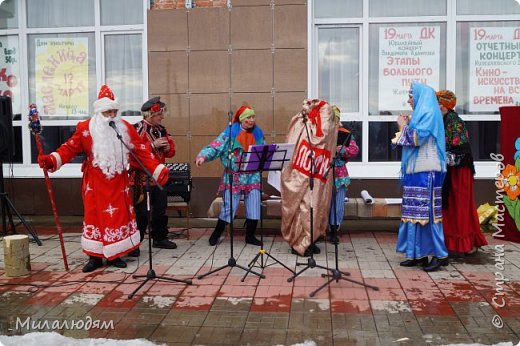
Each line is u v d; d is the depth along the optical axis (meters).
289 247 6.50
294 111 7.48
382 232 7.25
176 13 7.57
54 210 5.60
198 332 4.09
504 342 3.87
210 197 7.69
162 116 6.32
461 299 4.71
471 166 5.76
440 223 5.47
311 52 7.52
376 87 7.71
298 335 4.02
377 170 7.63
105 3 7.95
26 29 8.09
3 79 8.21
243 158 5.39
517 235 6.61
